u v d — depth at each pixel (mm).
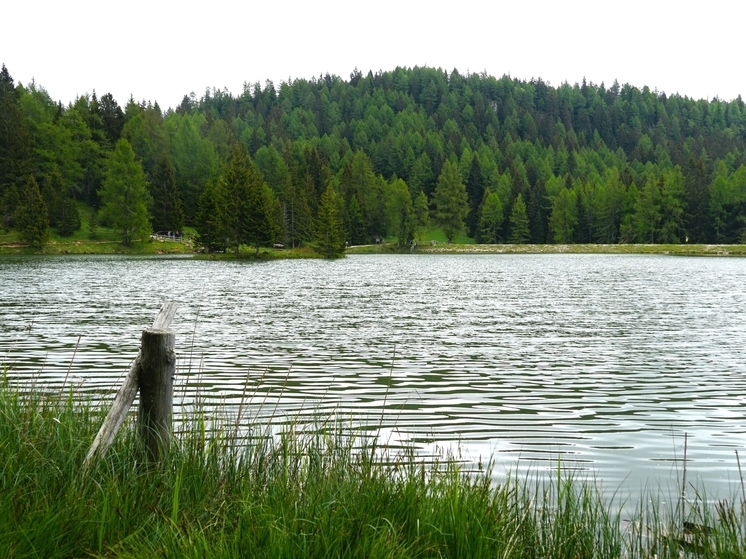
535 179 174625
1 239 87250
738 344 19688
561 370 15594
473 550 4777
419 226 128375
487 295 35750
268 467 6164
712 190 136750
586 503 5676
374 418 11031
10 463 5355
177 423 9219
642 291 38750
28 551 4371
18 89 123250
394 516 5051
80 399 7316
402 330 21906
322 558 4359
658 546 5520
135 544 4551
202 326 22469
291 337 20156
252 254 93000
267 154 155375
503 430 10508
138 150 121500
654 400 12719
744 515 5676
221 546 4328
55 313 25656
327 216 98750
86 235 95875
